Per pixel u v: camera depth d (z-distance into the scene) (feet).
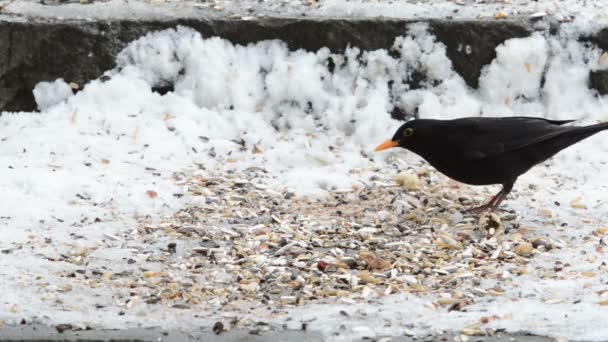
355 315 27.68
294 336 26.25
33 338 26.04
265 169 39.70
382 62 43.21
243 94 42.96
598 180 38.93
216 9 44.98
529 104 43.11
